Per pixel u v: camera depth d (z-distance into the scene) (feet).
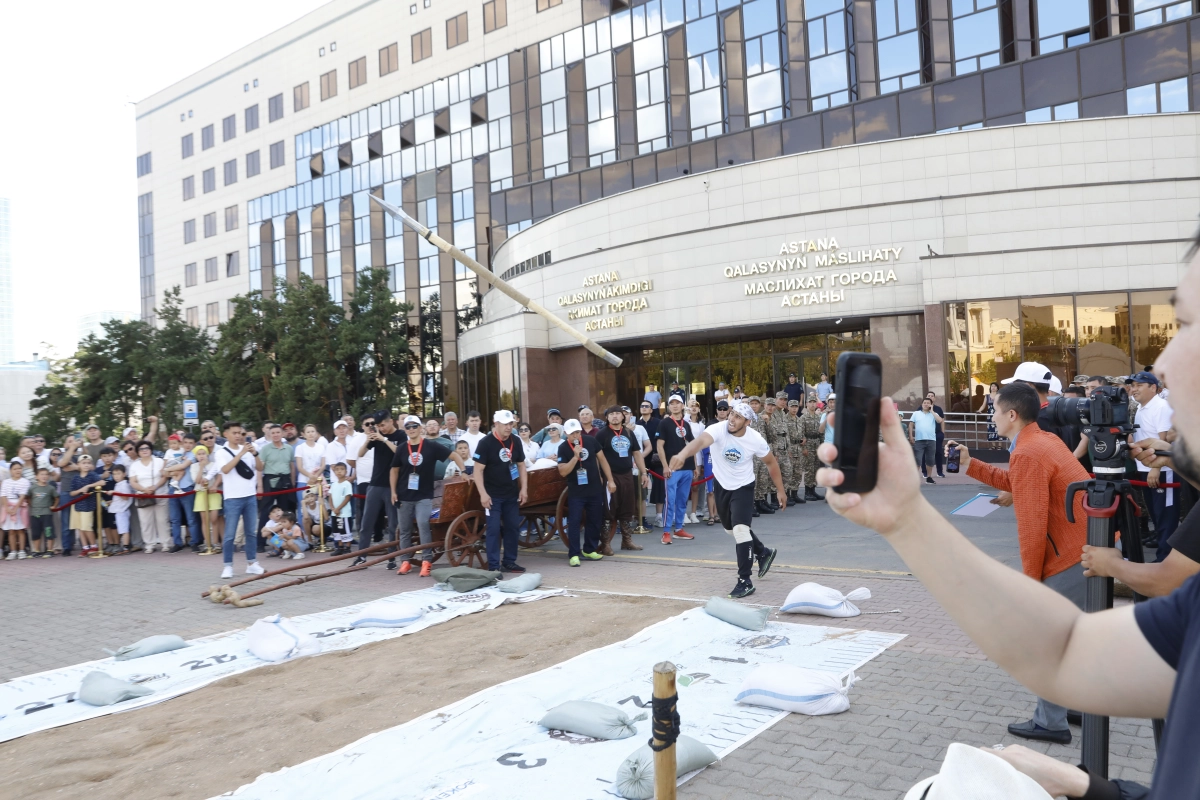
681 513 41.32
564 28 119.44
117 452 50.11
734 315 79.56
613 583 30.50
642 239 86.99
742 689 16.84
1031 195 69.00
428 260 145.07
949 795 5.35
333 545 44.04
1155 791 3.08
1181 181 66.80
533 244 101.65
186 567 40.16
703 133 100.53
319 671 20.54
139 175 205.16
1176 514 26.30
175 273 195.42
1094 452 10.09
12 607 31.91
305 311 125.70
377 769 13.98
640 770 12.82
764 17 95.25
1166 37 71.10
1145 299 64.80
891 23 86.22
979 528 37.27
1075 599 14.16
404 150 147.95
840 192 76.18
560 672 18.84
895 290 72.49
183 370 136.36
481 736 15.37
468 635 23.30
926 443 56.29
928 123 81.10
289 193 168.86
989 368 67.87
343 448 46.16
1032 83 76.48
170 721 17.43
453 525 34.68
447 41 140.15
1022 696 16.71
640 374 94.48
